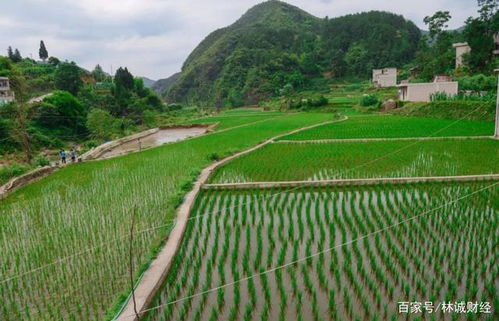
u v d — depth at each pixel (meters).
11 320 7.96
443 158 20.55
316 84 113.38
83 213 13.58
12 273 9.88
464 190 14.89
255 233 11.95
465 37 63.94
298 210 13.58
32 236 12.11
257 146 28.19
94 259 10.30
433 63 69.69
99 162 27.16
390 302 8.01
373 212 12.94
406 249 10.03
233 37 164.00
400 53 118.06
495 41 59.81
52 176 22.66
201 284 9.08
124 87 77.94
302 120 50.88
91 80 93.38
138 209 13.74
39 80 69.62
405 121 40.25
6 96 50.12
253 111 86.00
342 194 15.45
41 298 8.70
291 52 136.62
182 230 11.95
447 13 75.00
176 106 111.25
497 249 10.08
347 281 8.89
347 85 106.31
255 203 14.91
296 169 20.09
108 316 7.58
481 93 44.47
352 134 32.16
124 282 9.09
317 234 11.59
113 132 52.09
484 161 19.55
